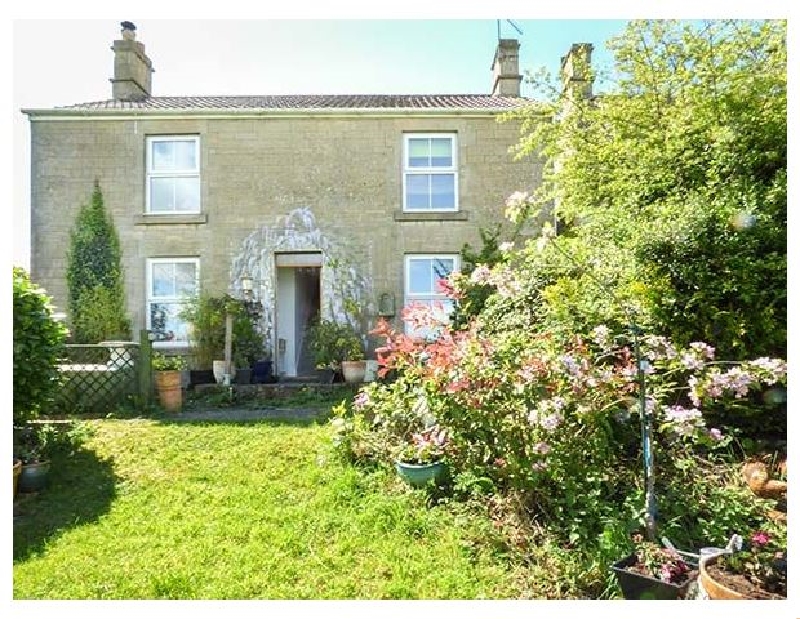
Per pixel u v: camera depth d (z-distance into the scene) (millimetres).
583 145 8914
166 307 10469
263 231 10469
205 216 10383
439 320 5504
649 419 3707
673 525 3551
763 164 5566
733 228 5270
